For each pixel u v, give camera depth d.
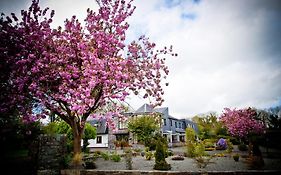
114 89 10.00
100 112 10.88
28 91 8.82
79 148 10.69
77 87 9.39
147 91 10.78
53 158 11.28
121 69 9.45
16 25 9.55
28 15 9.59
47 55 9.08
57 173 11.04
